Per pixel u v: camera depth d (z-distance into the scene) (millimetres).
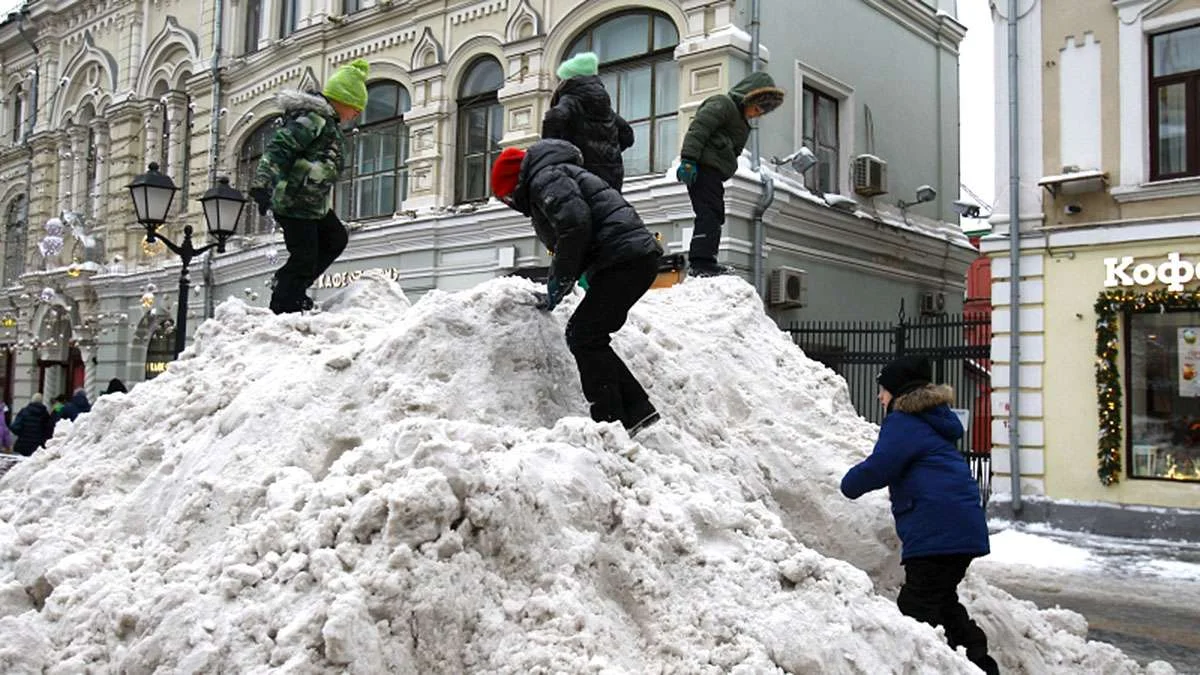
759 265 13508
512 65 15438
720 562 3195
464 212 15789
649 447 3977
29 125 27156
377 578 2760
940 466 3938
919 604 3885
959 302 18531
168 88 22344
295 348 4719
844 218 15102
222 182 11562
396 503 2859
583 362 3973
